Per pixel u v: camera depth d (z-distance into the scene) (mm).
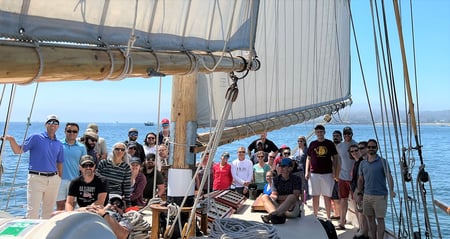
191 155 4363
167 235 3715
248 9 3256
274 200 6230
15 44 1534
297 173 6434
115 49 2012
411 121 3244
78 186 4855
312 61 9984
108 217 3289
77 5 1787
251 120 6922
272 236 4242
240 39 3270
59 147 6262
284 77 8305
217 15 2883
